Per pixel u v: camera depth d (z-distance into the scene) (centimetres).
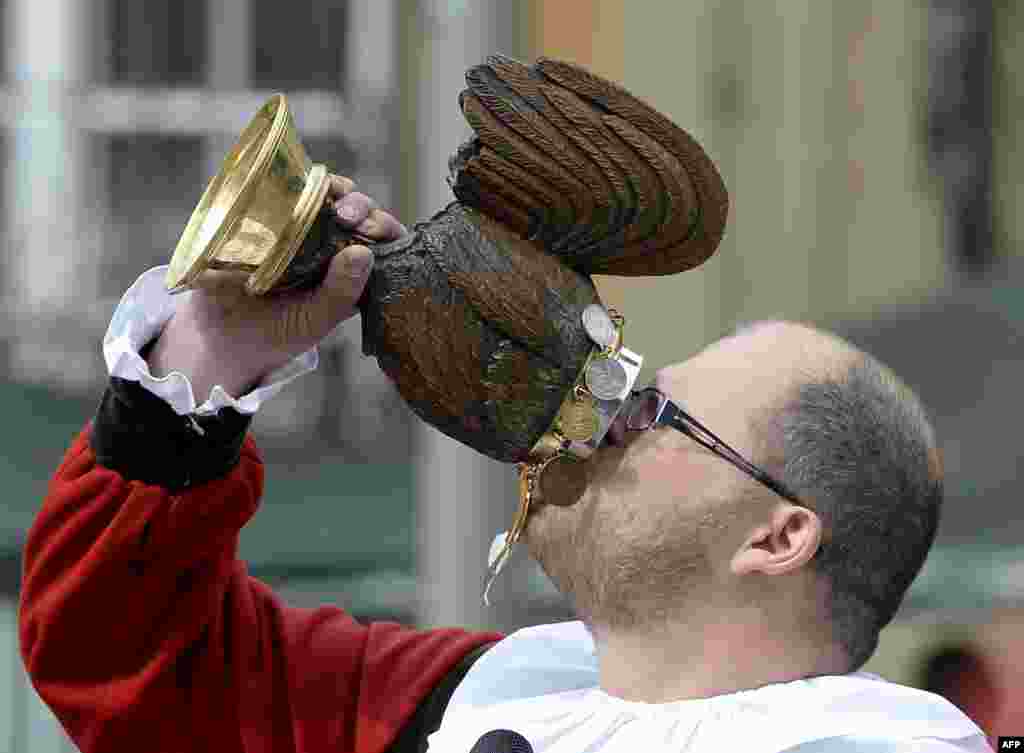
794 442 495
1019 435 1528
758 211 2034
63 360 1889
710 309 1988
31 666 526
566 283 481
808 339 515
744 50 2034
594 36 1967
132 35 2044
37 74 2020
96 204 2017
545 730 498
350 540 1458
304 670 558
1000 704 1323
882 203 2069
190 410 491
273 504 1552
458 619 973
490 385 479
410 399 488
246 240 464
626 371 485
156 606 518
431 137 991
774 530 494
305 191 467
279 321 486
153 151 2038
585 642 555
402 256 479
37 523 515
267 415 1756
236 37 2047
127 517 500
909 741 482
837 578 500
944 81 2095
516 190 472
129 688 521
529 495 497
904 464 503
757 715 488
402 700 552
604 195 471
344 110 2025
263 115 478
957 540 1428
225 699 544
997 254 2078
